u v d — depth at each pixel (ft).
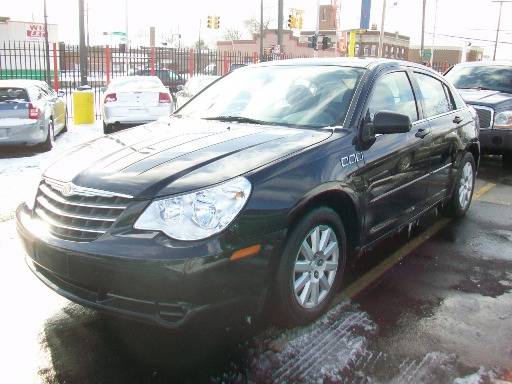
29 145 34.55
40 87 37.27
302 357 10.43
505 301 13.10
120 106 42.91
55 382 9.73
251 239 9.83
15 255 15.88
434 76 17.79
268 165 10.64
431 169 16.42
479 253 16.44
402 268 15.12
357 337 11.19
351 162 12.21
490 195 24.14
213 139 12.06
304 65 15.51
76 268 9.80
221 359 10.36
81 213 10.14
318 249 11.57
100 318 12.00
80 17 58.49
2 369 10.10
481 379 9.80
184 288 9.22
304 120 13.35
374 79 14.03
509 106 29.07
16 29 120.16
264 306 11.03
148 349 10.73
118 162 10.92
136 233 9.49
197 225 9.46
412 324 11.82
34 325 11.73
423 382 9.70
